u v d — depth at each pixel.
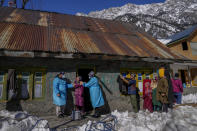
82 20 10.29
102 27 9.63
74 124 4.21
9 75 5.02
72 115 4.77
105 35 8.18
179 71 11.87
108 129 3.65
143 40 8.80
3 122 3.38
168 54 7.41
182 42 14.46
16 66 5.43
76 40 6.64
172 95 5.07
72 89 5.86
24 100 5.30
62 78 5.46
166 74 5.22
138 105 6.71
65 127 3.91
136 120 4.04
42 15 9.38
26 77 5.52
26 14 8.88
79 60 6.19
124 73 6.87
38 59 5.70
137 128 3.59
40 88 5.62
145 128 3.56
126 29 10.44
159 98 5.07
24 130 3.36
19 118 3.76
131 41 8.18
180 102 7.00
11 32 5.98
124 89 6.29
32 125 3.59
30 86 5.47
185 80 11.97
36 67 5.66
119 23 11.90
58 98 5.11
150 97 6.05
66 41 6.30
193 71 12.78
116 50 6.43
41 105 5.45
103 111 6.09
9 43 5.11
